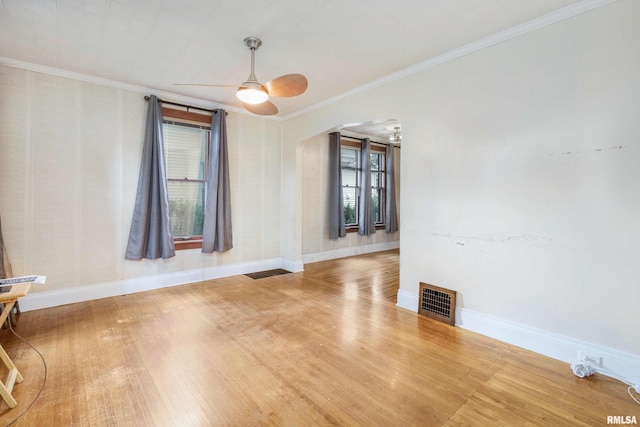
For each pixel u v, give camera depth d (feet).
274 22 8.38
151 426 5.56
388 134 22.54
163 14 8.02
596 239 7.50
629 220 7.07
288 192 17.57
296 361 7.79
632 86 6.98
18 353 8.05
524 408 6.10
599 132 7.42
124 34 9.00
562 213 7.98
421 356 8.09
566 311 7.95
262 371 7.34
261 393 6.52
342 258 21.45
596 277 7.51
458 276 10.09
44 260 11.32
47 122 11.27
